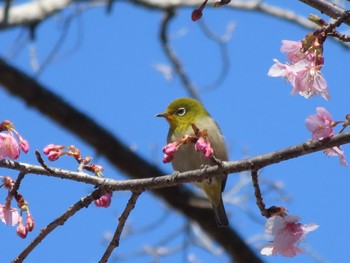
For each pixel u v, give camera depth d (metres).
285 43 7.52
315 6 7.79
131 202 7.91
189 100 12.87
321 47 7.34
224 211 11.96
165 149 7.69
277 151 7.40
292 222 7.53
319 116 7.30
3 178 7.92
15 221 7.86
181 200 16.86
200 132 7.66
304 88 7.41
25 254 7.93
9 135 7.67
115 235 7.99
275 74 7.45
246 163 7.49
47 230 7.92
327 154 7.53
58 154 7.94
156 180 7.84
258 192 7.55
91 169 8.03
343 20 7.23
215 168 7.63
